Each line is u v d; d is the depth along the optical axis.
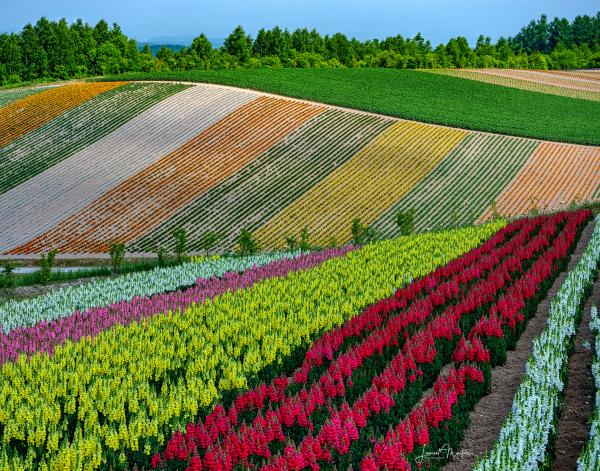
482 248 30.69
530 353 18.86
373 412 14.85
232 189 54.88
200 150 61.12
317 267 30.34
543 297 23.69
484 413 15.50
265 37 129.50
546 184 56.34
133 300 25.86
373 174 57.59
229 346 19.33
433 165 59.69
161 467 13.48
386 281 26.25
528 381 15.12
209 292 26.69
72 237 48.03
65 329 21.67
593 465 12.17
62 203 53.19
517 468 12.11
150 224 49.75
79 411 15.31
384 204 52.81
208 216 50.81
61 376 17.14
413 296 24.02
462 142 64.50
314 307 24.03
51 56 108.62
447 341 18.83
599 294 23.72
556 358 16.45
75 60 111.12
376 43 145.88
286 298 25.14
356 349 17.97
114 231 48.78
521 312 20.86
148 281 29.98
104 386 16.41
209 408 15.98
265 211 51.50
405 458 12.84
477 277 25.75
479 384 16.33
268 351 18.67
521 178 57.41
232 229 48.81
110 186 55.53
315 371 17.78
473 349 17.58
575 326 20.11
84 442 13.55
